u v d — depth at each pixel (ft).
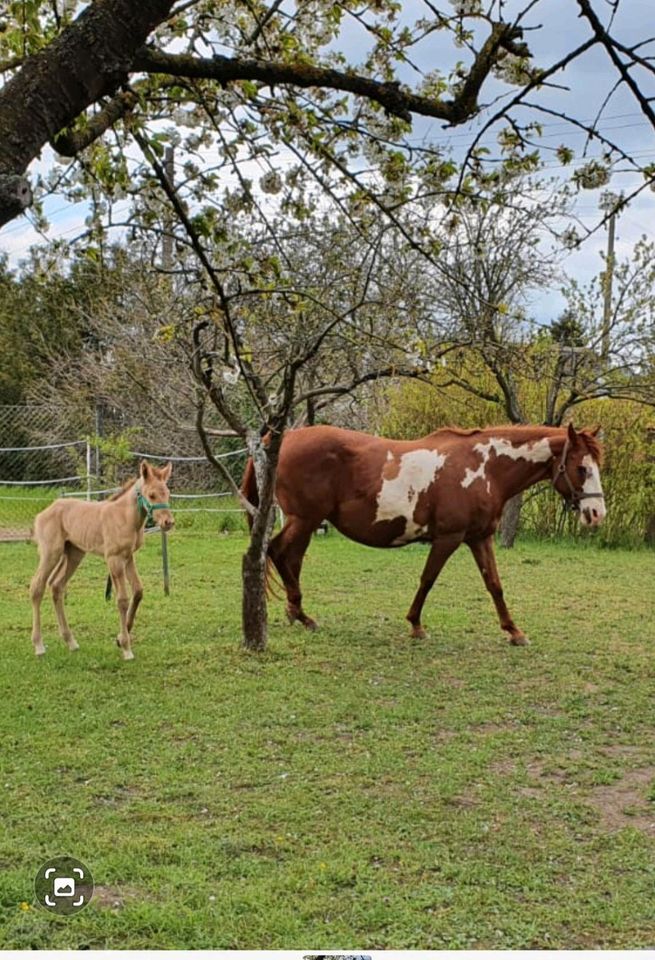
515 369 31.19
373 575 40.24
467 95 9.95
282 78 9.68
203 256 12.00
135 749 18.37
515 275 41.29
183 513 54.75
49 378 64.18
